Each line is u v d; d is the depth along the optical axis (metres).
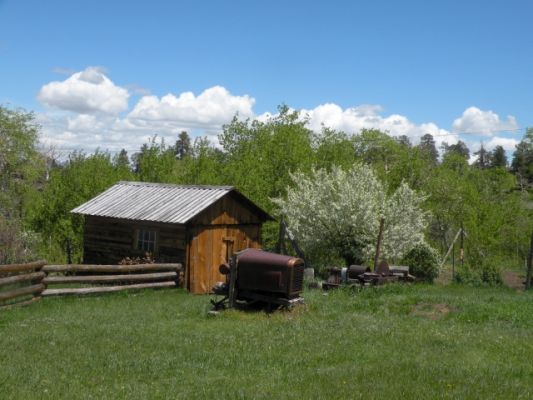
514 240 40.75
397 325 14.19
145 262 23.67
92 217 26.00
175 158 38.59
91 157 37.09
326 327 13.98
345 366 10.32
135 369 10.08
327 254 29.34
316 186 30.06
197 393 8.61
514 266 39.94
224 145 45.84
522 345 11.99
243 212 26.41
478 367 10.28
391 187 45.91
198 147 38.06
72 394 8.47
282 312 15.94
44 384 8.98
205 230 24.33
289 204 29.66
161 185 27.00
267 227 35.69
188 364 10.45
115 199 26.52
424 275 27.62
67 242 34.38
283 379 9.52
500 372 9.98
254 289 16.28
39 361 10.49
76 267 19.42
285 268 16.02
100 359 10.73
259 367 10.31
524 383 9.37
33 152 40.47
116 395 8.46
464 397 8.40
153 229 24.22
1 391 8.48
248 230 26.72
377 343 12.20
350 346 11.94
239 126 45.78
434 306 16.64
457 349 11.64
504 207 44.25
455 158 57.34
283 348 11.76
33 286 17.70
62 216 35.09
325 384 9.10
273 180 38.50
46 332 13.16
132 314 16.16
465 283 26.83
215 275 24.75
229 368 10.27
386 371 9.91
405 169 48.47
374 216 27.56
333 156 43.25
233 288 16.41
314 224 28.61
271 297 16.25
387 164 57.16
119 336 12.83
